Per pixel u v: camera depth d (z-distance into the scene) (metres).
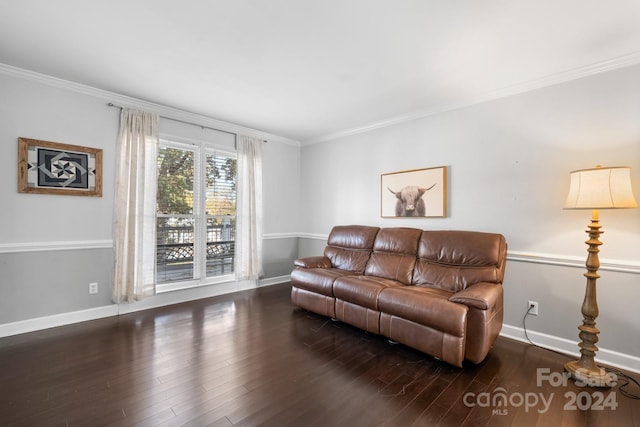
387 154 3.86
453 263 2.83
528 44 2.12
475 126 3.06
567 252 2.49
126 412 1.64
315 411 1.68
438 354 2.21
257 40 2.12
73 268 2.91
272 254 4.68
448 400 1.80
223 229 4.09
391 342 2.62
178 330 2.80
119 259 3.11
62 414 1.61
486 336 2.12
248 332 2.80
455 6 1.73
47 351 2.34
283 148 4.82
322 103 3.30
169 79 2.76
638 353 2.17
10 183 2.61
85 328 2.80
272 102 3.29
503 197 2.86
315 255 4.80
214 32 2.03
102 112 3.07
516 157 2.78
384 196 3.86
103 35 2.08
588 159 2.40
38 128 2.73
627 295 2.22
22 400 1.73
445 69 2.51
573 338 2.43
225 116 3.78
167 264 3.58
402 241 3.29
